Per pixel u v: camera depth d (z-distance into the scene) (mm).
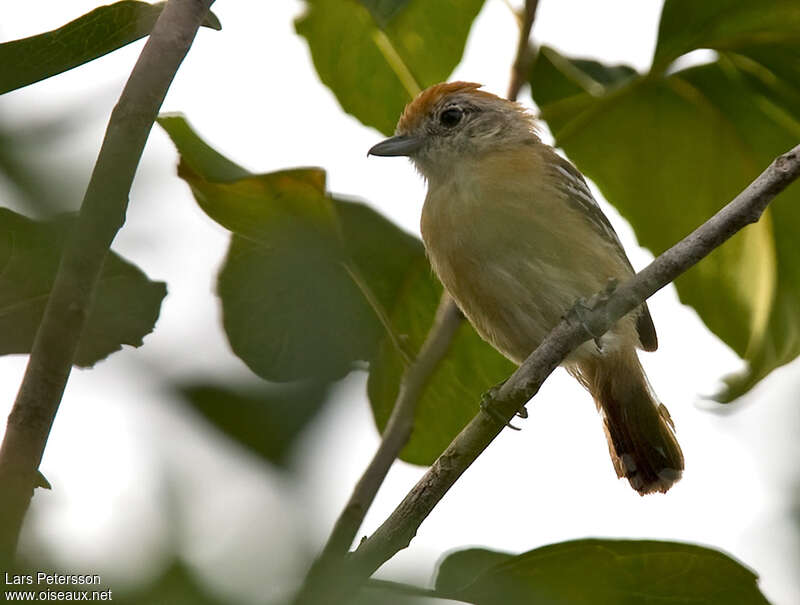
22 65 5559
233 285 5977
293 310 5590
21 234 5312
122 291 5949
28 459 4586
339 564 3645
